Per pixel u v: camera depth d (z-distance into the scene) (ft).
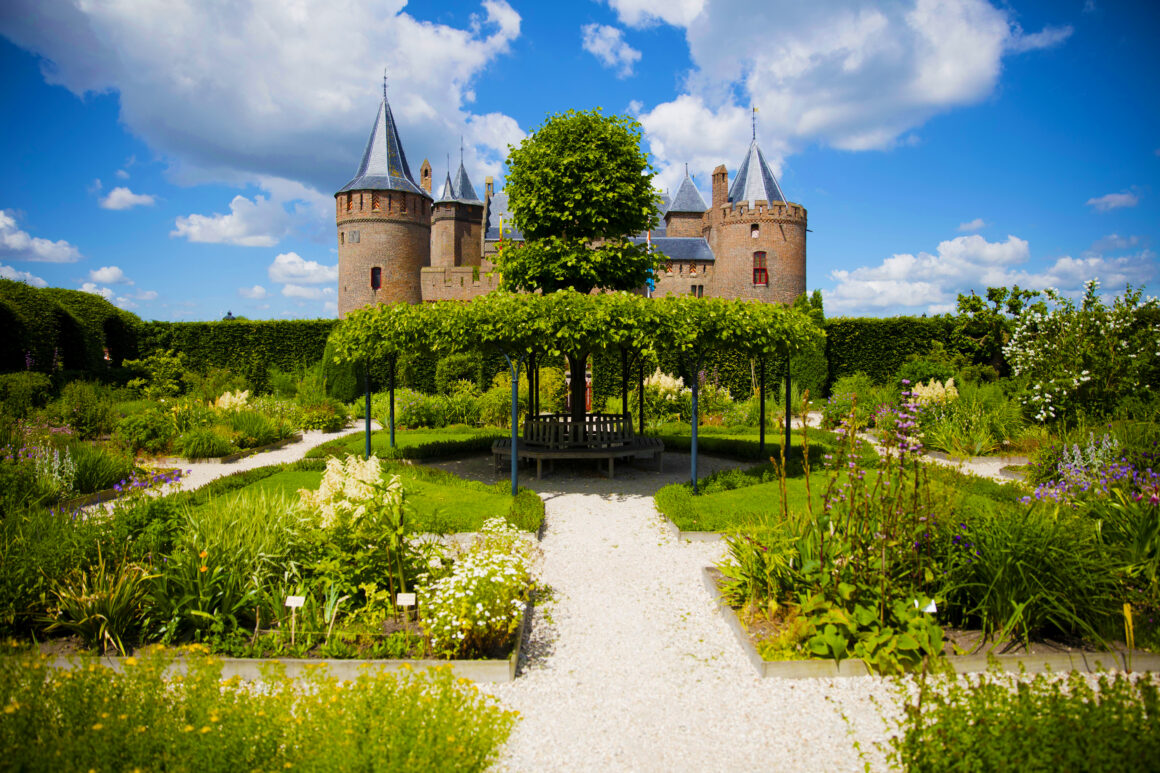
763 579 16.52
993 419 42.83
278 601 15.14
